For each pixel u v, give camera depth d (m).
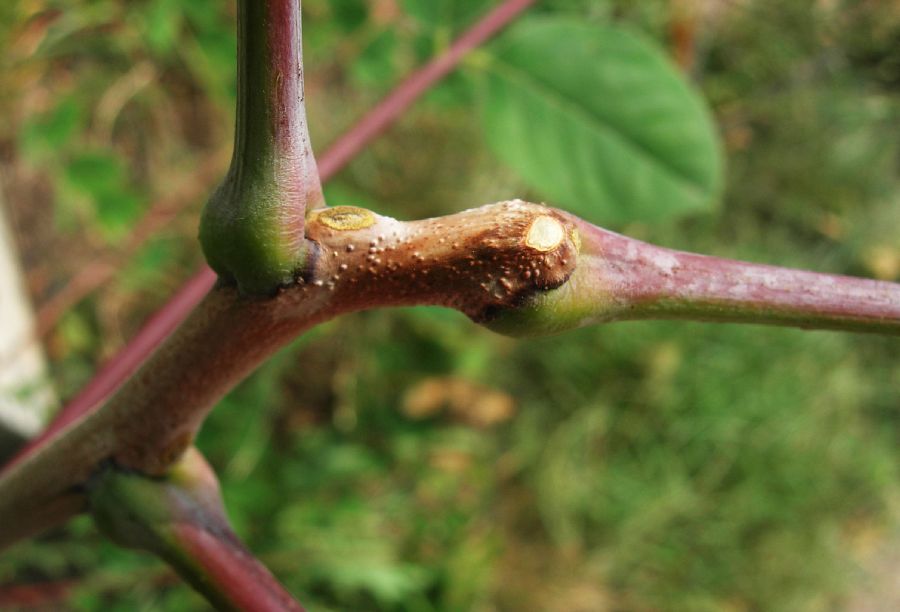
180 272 0.66
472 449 0.76
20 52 0.62
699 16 0.84
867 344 0.91
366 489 0.71
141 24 0.63
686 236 0.86
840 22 0.89
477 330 0.75
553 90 0.40
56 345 0.63
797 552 0.86
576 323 0.20
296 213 0.19
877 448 0.90
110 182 0.55
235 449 0.59
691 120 0.40
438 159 0.75
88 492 0.22
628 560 0.81
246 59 0.18
